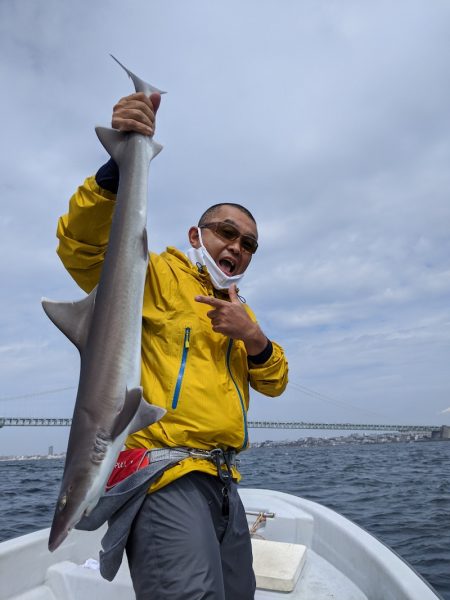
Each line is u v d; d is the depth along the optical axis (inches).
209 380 79.1
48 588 118.3
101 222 79.0
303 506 163.5
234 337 82.1
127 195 78.8
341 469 856.9
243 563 83.0
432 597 94.6
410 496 434.0
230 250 93.0
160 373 78.9
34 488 567.5
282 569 120.8
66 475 67.9
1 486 601.9
